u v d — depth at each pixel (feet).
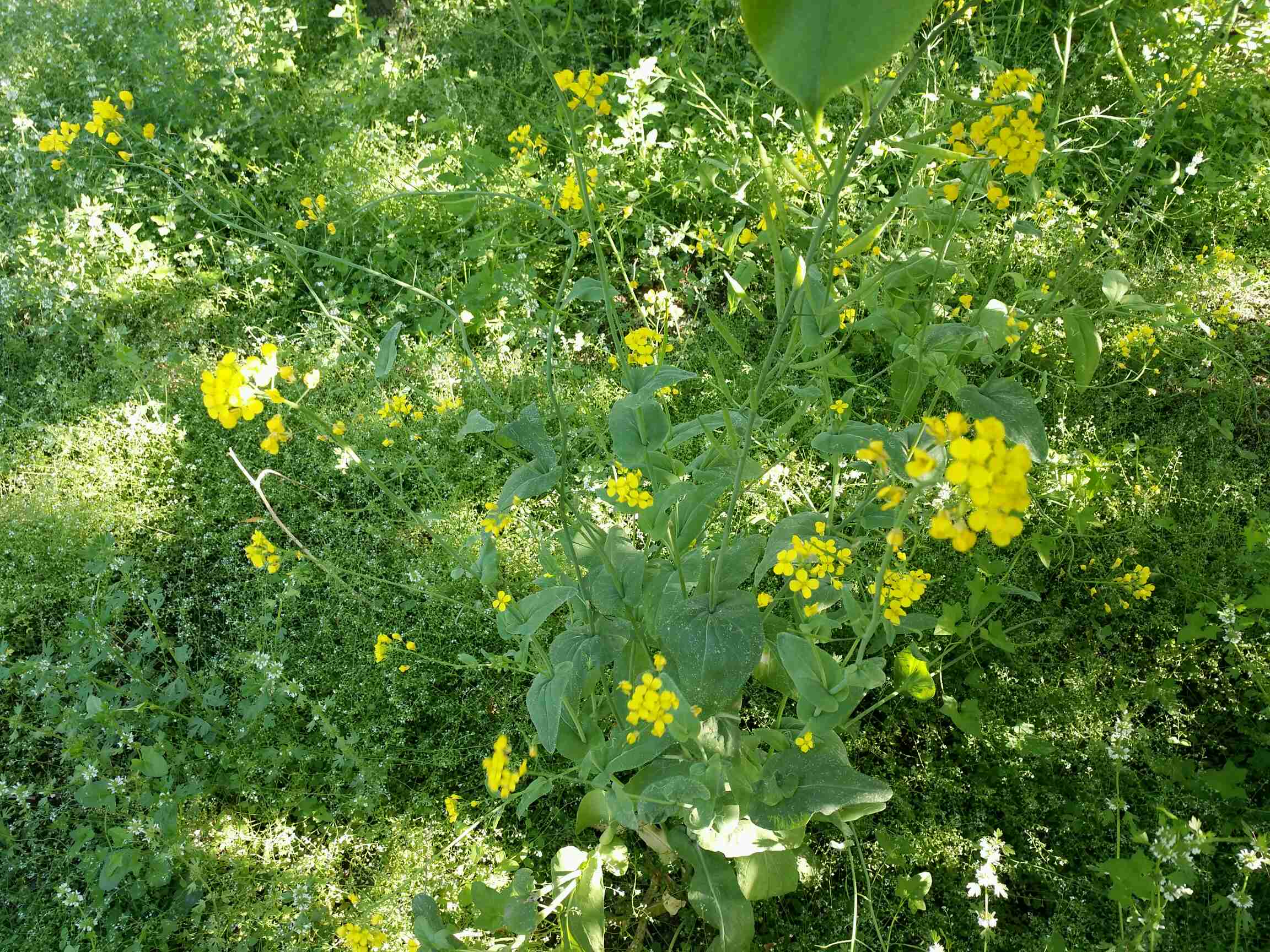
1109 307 6.54
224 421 5.42
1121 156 13.97
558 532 8.17
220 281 13.91
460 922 7.61
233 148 15.58
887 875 7.71
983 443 3.22
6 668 9.35
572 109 5.84
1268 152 13.57
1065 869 7.72
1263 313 11.96
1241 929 6.89
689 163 13.79
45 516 10.60
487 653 8.59
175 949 8.00
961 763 8.38
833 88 1.74
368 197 13.73
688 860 7.17
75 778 8.46
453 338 12.55
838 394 11.39
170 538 10.84
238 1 17.69
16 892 8.48
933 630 9.00
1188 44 13.82
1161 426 10.84
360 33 17.33
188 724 9.45
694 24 16.70
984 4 15.08
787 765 6.63
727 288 12.83
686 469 6.83
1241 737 8.59
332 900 7.91
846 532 9.38
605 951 7.77
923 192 7.07
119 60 17.17
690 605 6.19
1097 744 8.08
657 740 6.52
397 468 10.73
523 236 13.53
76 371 12.81
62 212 14.47
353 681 9.35
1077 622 9.27
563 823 8.36
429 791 8.66
